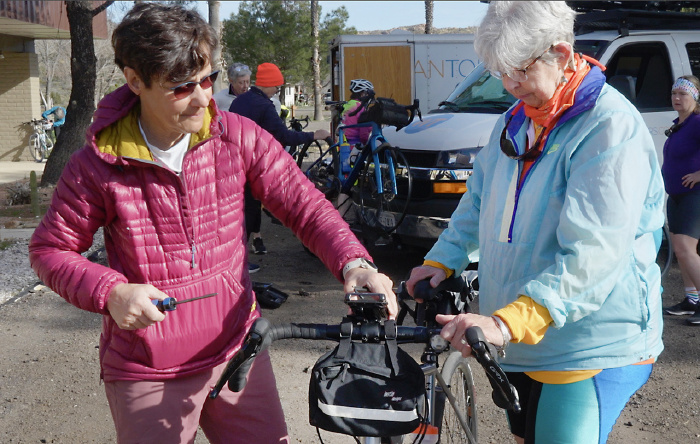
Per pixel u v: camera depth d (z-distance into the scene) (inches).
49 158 506.0
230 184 80.5
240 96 251.8
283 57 1238.3
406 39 591.2
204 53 70.5
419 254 287.9
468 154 235.0
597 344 79.4
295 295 236.2
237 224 82.3
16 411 154.6
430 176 236.7
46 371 175.8
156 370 78.3
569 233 72.8
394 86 596.4
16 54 758.5
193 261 77.9
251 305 85.0
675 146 205.0
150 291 70.3
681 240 207.9
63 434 145.1
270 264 279.9
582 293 72.0
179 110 71.1
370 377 65.7
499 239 83.3
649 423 147.2
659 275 84.4
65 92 1807.3
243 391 83.9
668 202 213.5
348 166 278.2
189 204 76.8
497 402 67.1
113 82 1251.8
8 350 189.8
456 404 96.0
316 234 83.7
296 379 169.5
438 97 601.0
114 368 79.0
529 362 82.4
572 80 76.3
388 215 247.4
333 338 69.1
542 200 78.8
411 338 69.5
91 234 77.5
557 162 77.7
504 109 260.8
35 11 639.1
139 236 75.8
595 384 80.2
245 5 1234.0
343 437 142.5
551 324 72.1
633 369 82.3
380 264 273.7
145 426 77.8
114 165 74.2
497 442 139.8
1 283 252.7
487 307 86.1
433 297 92.1
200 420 88.3
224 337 81.3
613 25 268.8
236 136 81.7
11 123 769.6
